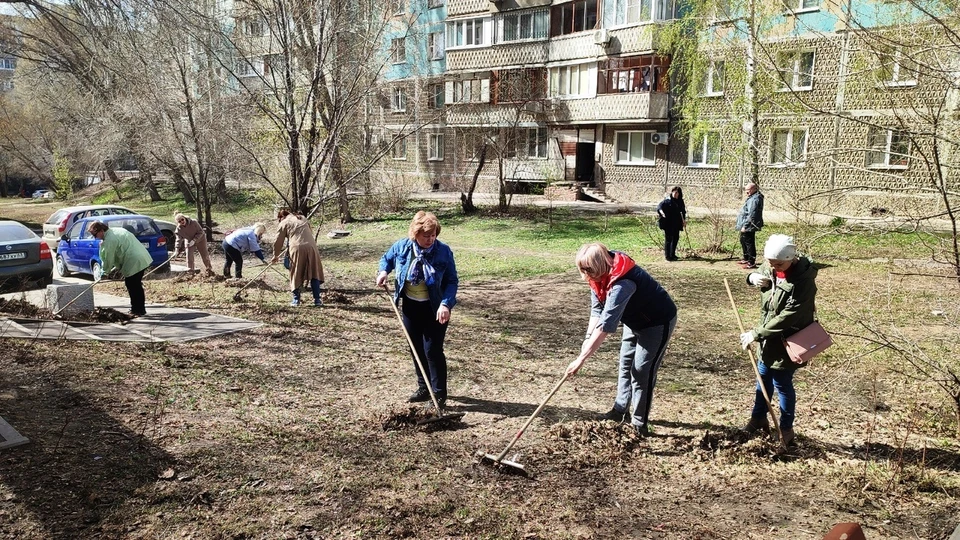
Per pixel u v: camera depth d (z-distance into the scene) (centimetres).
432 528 382
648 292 491
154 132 2098
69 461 430
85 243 1550
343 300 1161
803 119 728
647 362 509
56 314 900
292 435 509
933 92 538
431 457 481
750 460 481
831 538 195
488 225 2455
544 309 1112
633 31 2775
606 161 3064
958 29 548
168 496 400
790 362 477
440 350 585
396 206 2936
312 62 1249
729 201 1930
